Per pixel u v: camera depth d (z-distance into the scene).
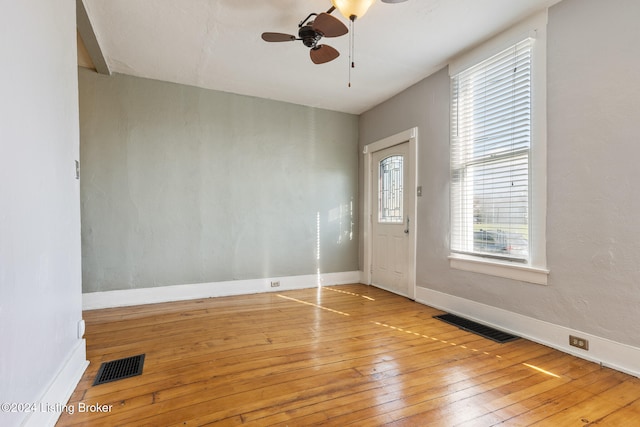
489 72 2.94
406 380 1.97
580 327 2.27
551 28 2.43
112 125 3.61
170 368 2.12
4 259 1.16
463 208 3.23
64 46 1.88
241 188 4.24
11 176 1.23
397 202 4.25
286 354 2.35
